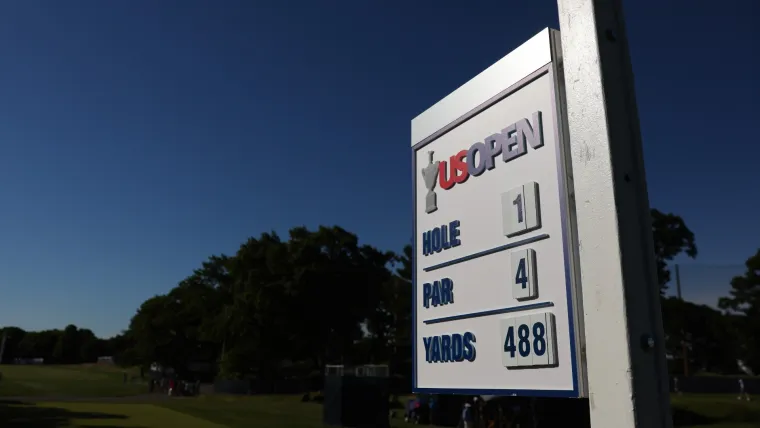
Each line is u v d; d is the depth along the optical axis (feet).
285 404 130.62
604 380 7.69
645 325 7.59
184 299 240.32
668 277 83.25
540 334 9.88
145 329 244.63
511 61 11.56
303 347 184.14
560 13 9.29
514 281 10.73
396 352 204.54
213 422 88.69
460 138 13.23
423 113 14.90
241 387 177.47
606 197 7.97
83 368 354.74
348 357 186.50
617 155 8.07
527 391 10.13
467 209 12.66
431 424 90.22
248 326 178.50
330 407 85.71
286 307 175.11
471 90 12.87
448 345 12.75
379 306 200.03
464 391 11.99
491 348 11.28
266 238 188.44
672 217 86.17
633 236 7.86
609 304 7.72
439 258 13.51
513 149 11.27
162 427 80.53
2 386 182.60
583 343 9.02
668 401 7.44
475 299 11.99
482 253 11.89
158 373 231.91
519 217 10.77
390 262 193.36
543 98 10.61
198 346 247.91
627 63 8.63
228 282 233.14
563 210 9.68
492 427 57.82
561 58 10.36
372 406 84.94
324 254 179.52
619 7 8.85
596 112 8.33
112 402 132.98
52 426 79.10
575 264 9.30
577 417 15.43
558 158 9.92
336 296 177.68
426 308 13.76
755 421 75.72
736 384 85.20
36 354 428.15
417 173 14.96
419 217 14.64
